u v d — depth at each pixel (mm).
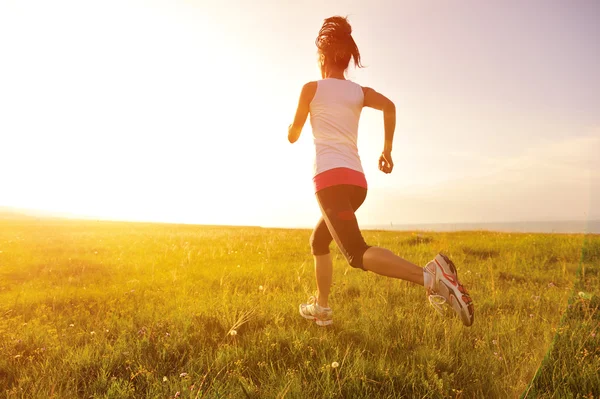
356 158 2482
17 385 2355
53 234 13578
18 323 3516
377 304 3768
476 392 1973
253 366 2502
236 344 2816
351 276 5375
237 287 4832
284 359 2572
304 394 2084
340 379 2260
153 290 4906
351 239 2127
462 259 6793
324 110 2510
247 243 10523
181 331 3131
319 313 3117
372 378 2285
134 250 9047
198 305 3838
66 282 5512
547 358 1903
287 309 3652
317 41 2791
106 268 6656
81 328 3350
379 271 1946
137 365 2518
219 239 12117
